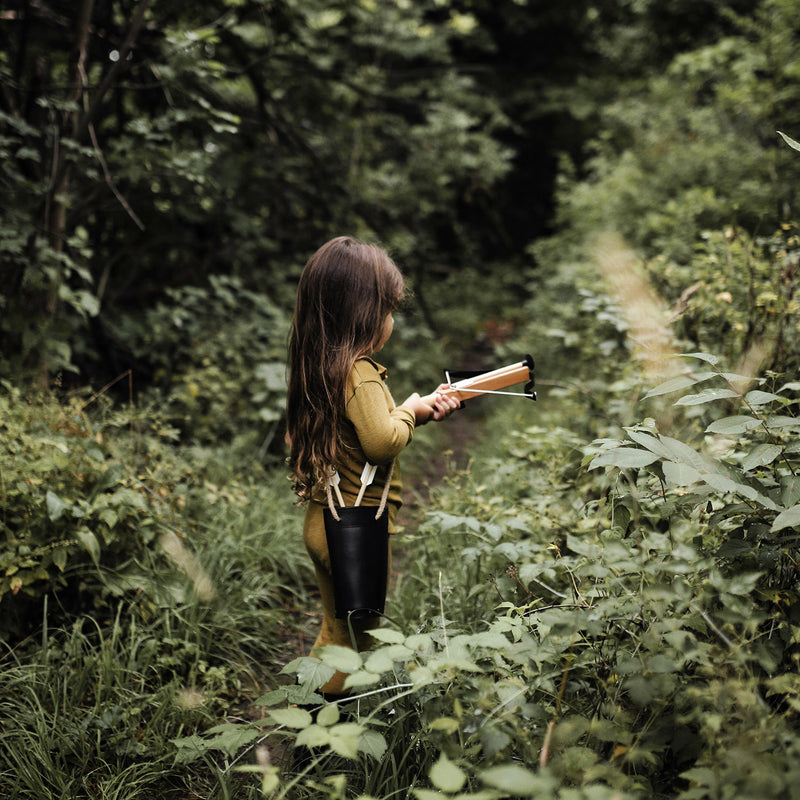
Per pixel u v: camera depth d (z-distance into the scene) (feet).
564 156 30.01
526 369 7.38
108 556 9.59
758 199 19.74
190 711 7.91
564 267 24.11
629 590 6.23
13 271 13.71
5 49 17.03
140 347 17.78
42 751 6.95
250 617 9.98
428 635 5.81
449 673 5.74
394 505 7.20
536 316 26.35
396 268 7.24
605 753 5.67
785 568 6.11
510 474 11.32
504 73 43.80
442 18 38.09
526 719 5.68
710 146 24.00
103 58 16.72
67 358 13.65
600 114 37.58
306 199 23.63
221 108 19.61
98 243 18.11
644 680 5.08
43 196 13.78
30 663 8.47
